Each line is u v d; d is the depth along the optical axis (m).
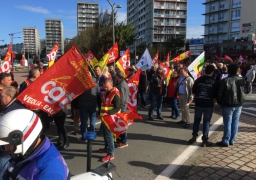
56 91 3.71
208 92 5.18
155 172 4.14
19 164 1.60
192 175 3.94
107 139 4.67
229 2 64.12
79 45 38.31
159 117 8.10
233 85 4.98
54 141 5.90
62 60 3.69
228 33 65.19
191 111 9.20
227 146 5.24
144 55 10.34
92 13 88.69
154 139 5.96
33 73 5.67
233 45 41.34
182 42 62.91
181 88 7.09
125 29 30.72
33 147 1.60
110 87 4.70
